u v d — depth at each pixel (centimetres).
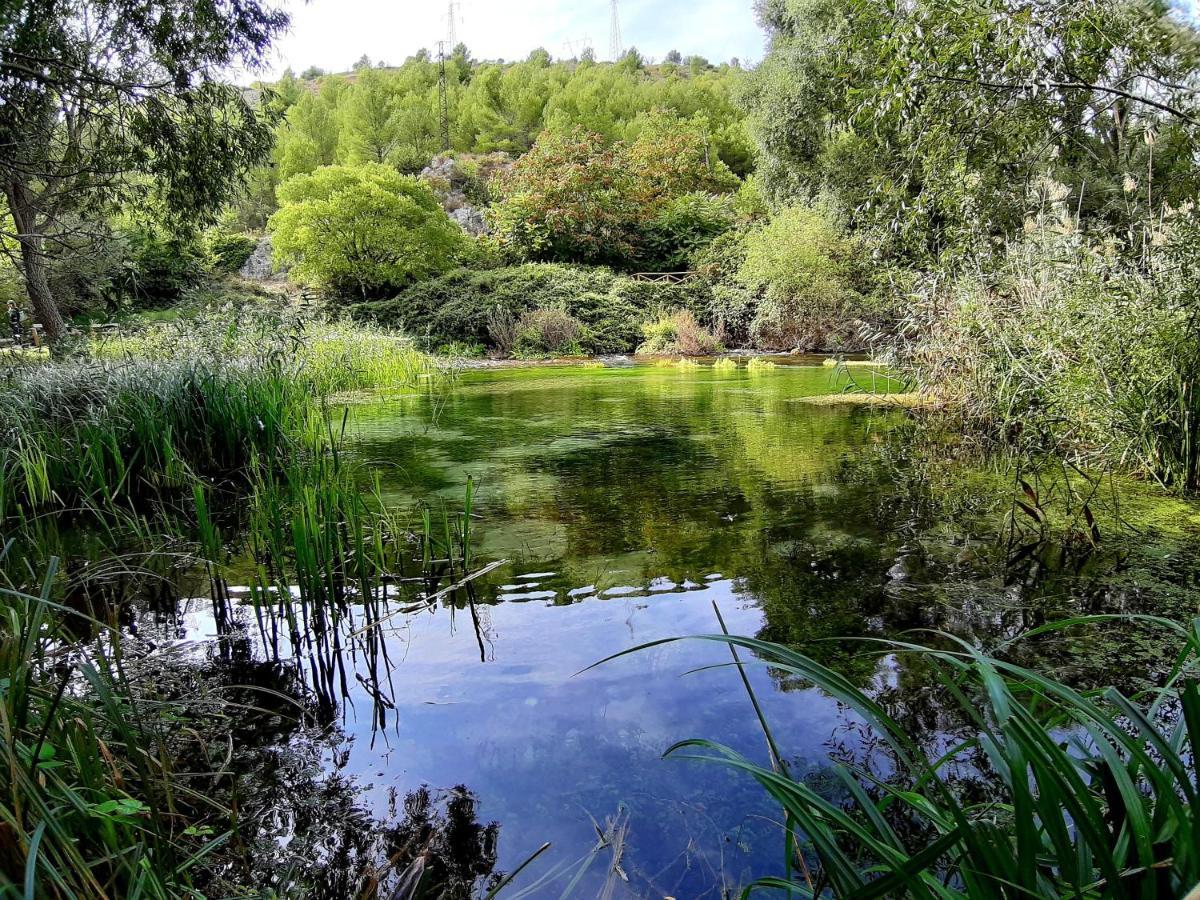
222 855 152
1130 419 411
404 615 269
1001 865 89
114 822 124
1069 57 402
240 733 196
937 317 630
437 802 168
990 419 567
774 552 324
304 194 1862
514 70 4844
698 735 189
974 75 402
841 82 477
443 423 699
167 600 289
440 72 5244
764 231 1365
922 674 213
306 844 155
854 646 232
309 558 252
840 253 1250
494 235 2117
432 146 4228
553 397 886
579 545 340
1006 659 217
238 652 244
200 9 663
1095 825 87
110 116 684
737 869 144
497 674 224
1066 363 445
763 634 243
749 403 800
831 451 545
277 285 2027
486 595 285
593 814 162
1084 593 266
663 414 740
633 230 2073
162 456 438
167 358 622
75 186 740
